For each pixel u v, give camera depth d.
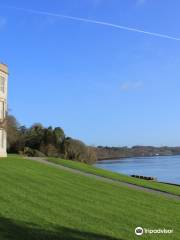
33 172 40.19
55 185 33.06
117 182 40.59
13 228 18.02
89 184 36.16
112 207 26.00
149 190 37.41
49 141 97.75
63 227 19.34
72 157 97.44
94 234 18.83
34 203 24.39
